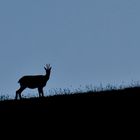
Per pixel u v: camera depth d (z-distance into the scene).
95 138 37.25
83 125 40.28
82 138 37.38
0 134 38.78
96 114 42.72
